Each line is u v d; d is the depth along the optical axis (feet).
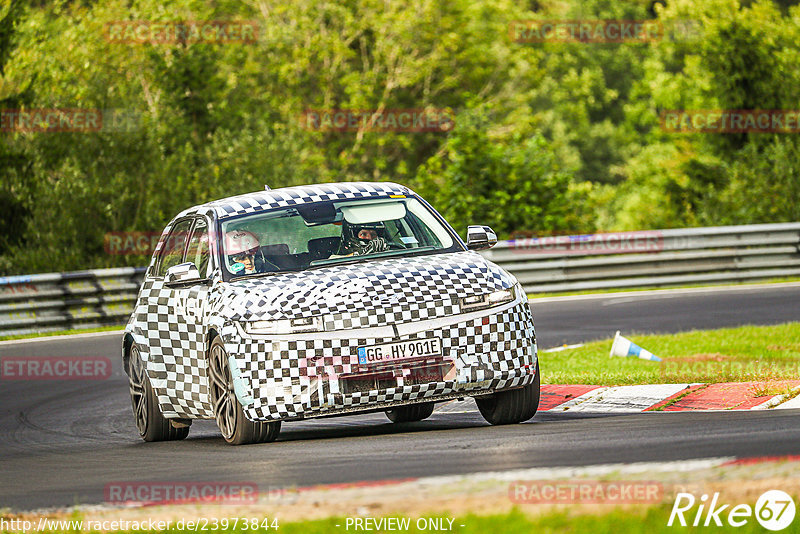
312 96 483.10
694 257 221.46
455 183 277.85
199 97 357.20
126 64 348.59
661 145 539.29
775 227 225.35
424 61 466.70
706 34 362.74
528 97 490.90
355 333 72.43
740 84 355.77
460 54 474.49
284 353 72.28
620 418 77.92
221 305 77.05
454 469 57.93
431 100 488.02
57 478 69.67
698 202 310.45
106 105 287.89
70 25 325.01
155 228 279.90
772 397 81.61
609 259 220.23
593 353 126.00
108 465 74.28
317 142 473.26
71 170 274.16
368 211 85.30
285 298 74.33
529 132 468.75
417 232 83.87
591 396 92.73
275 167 323.98
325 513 48.19
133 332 92.38
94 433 99.71
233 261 81.15
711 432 65.31
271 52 465.47
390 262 79.00
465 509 46.55
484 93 487.61
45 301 197.88
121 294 209.15
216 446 79.15
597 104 644.69
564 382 102.99
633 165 548.31
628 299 197.16
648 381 97.71
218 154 319.27
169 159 297.12
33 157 277.03
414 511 46.78
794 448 56.70
